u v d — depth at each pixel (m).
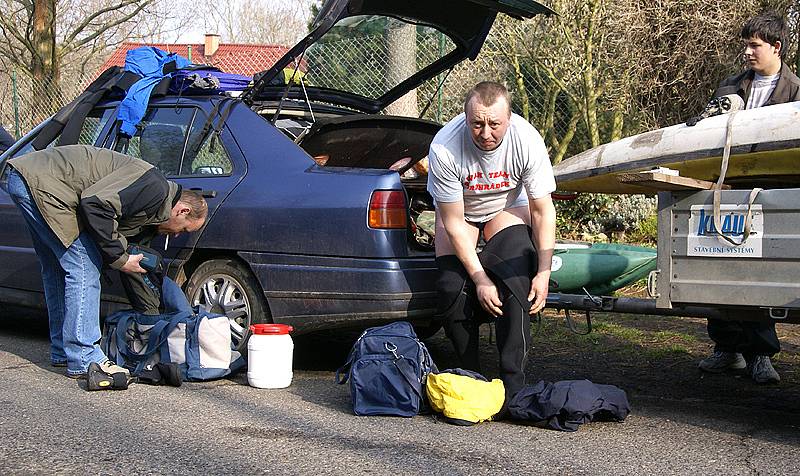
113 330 5.45
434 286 5.17
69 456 3.70
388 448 3.90
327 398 4.89
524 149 4.56
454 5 5.91
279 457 3.73
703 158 4.52
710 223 4.10
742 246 4.00
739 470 3.64
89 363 5.18
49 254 5.50
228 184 5.61
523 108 10.50
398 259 5.10
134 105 6.05
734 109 4.61
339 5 5.41
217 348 5.31
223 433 4.11
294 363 5.98
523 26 10.03
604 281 5.14
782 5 9.55
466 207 4.80
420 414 4.54
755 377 5.35
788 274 3.90
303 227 5.27
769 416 4.60
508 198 4.78
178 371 5.09
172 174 5.89
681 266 4.20
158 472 3.51
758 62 5.07
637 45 9.84
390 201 5.12
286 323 5.37
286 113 6.15
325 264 5.20
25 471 3.49
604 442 4.06
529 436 4.16
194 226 5.28
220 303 5.63
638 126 10.25
